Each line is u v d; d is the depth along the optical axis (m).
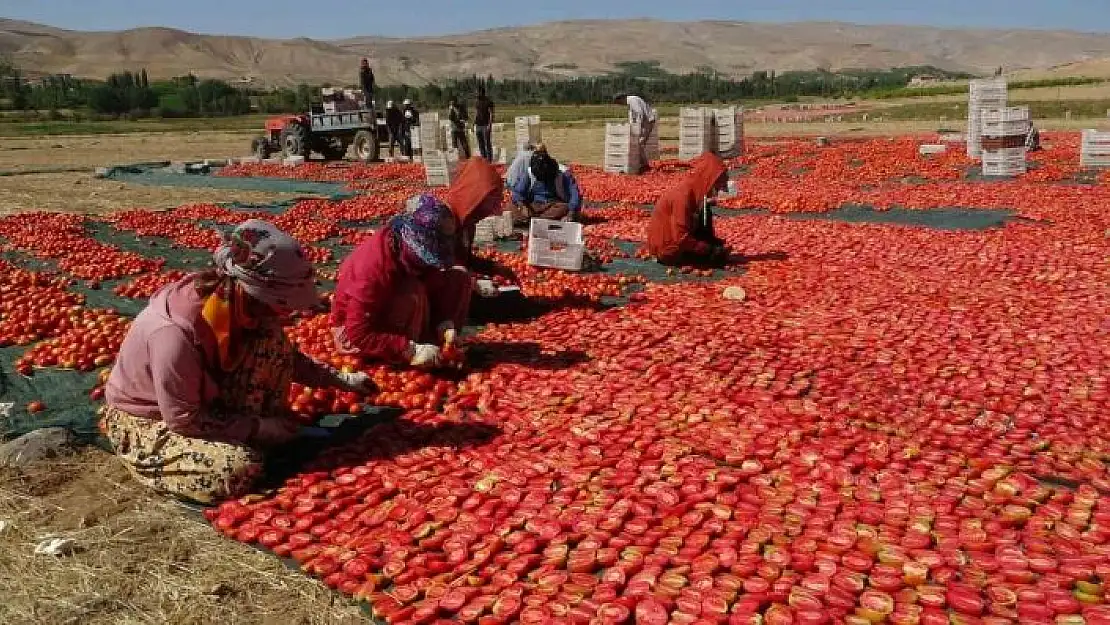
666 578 4.38
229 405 5.72
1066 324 8.44
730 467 5.64
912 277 10.65
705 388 6.83
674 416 6.34
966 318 8.73
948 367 7.27
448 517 5.04
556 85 143.50
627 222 15.72
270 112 94.25
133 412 5.47
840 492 5.18
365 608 4.42
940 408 6.51
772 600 4.20
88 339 8.21
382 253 7.24
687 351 7.82
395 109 31.97
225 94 102.81
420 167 28.28
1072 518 4.82
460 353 7.37
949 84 90.94
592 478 5.48
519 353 8.01
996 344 7.90
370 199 19.59
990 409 6.45
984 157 21.16
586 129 49.19
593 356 7.90
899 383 6.98
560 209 14.84
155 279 11.01
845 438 5.90
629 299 10.29
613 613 4.13
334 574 4.64
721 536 4.75
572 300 9.99
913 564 4.38
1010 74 88.38
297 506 5.27
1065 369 7.20
